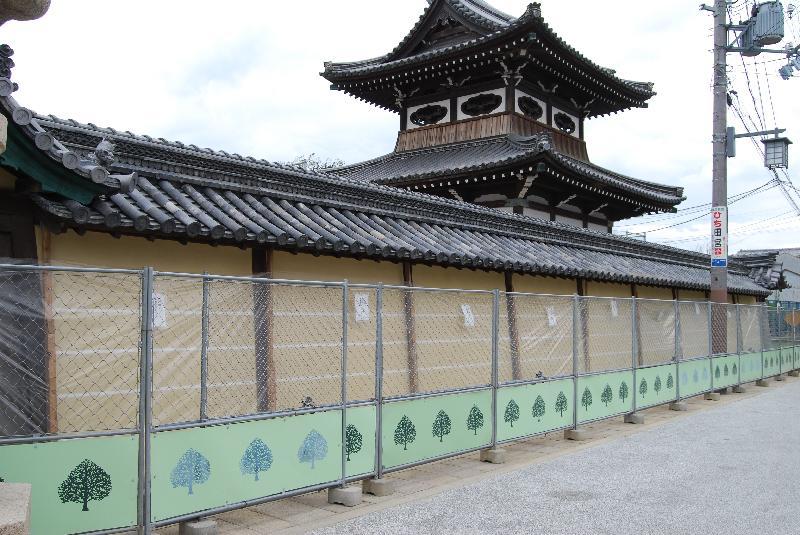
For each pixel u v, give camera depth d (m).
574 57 21.30
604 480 8.48
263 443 6.50
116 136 8.23
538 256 14.54
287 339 8.28
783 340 23.14
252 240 8.51
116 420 7.05
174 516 5.76
